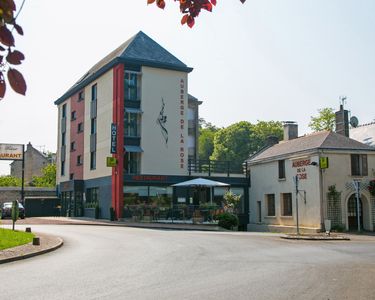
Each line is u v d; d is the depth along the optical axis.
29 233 20.36
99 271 11.19
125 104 36.47
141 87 37.09
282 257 14.09
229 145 70.88
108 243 18.30
